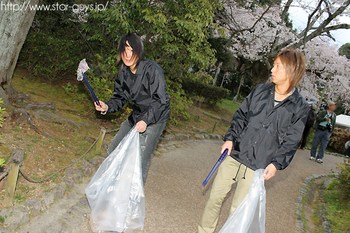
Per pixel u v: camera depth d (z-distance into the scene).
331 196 4.85
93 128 5.16
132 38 2.35
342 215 4.00
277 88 2.16
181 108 7.20
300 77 2.06
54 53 7.76
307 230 3.56
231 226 2.03
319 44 13.70
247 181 2.18
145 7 5.63
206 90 12.29
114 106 2.66
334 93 16.84
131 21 5.68
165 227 2.79
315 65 14.37
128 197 2.38
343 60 13.96
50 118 4.64
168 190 3.72
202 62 6.31
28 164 3.14
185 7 5.93
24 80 7.51
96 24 7.32
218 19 12.21
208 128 8.70
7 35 4.54
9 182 2.34
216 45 12.65
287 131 2.11
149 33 6.45
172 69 7.45
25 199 2.53
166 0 5.96
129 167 2.43
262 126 2.12
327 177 6.66
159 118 2.51
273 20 12.41
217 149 6.77
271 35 13.00
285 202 4.43
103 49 7.27
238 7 12.76
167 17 6.14
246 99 2.26
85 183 3.27
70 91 7.39
